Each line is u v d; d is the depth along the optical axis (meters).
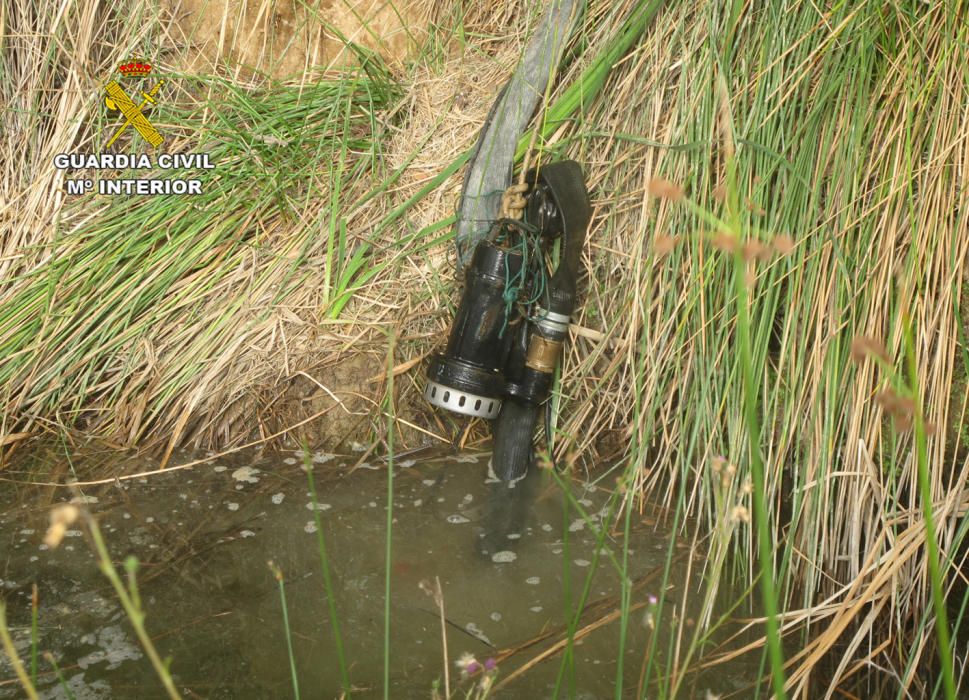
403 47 3.11
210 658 1.63
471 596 1.85
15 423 2.44
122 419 2.47
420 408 2.55
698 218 2.27
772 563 2.00
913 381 0.88
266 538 2.04
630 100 2.55
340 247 2.62
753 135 2.25
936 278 2.04
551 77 2.51
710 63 2.34
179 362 2.53
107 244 2.68
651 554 2.04
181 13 3.03
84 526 2.06
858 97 2.21
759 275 2.16
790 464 2.20
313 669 1.62
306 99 3.01
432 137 2.86
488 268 2.29
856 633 1.80
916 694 1.66
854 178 2.16
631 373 2.41
